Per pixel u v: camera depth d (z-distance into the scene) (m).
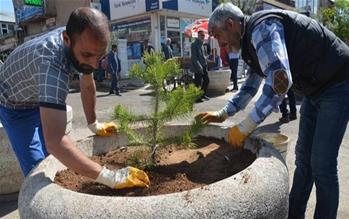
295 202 2.61
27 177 1.73
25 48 1.97
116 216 1.32
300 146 2.54
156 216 1.32
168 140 2.19
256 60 2.04
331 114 2.14
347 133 5.28
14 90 2.20
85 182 1.87
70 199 1.42
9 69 2.11
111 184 1.65
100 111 7.52
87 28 1.50
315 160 2.25
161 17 16.03
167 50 11.50
